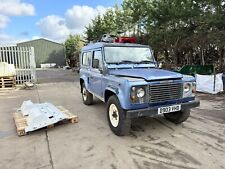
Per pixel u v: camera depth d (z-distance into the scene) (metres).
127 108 4.03
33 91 10.85
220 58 12.77
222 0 9.48
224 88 8.95
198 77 9.19
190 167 3.27
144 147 3.99
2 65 11.58
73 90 10.92
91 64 6.25
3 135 4.79
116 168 3.30
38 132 4.88
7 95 9.89
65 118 5.29
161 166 3.32
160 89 4.18
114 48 5.52
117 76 4.70
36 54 45.06
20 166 3.46
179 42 13.53
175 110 4.36
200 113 6.02
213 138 4.30
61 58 46.16
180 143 4.12
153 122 5.37
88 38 26.52
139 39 15.12
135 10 15.25
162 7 12.88
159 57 15.98
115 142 4.24
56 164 3.48
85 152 3.86
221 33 10.02
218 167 3.26
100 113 6.37
